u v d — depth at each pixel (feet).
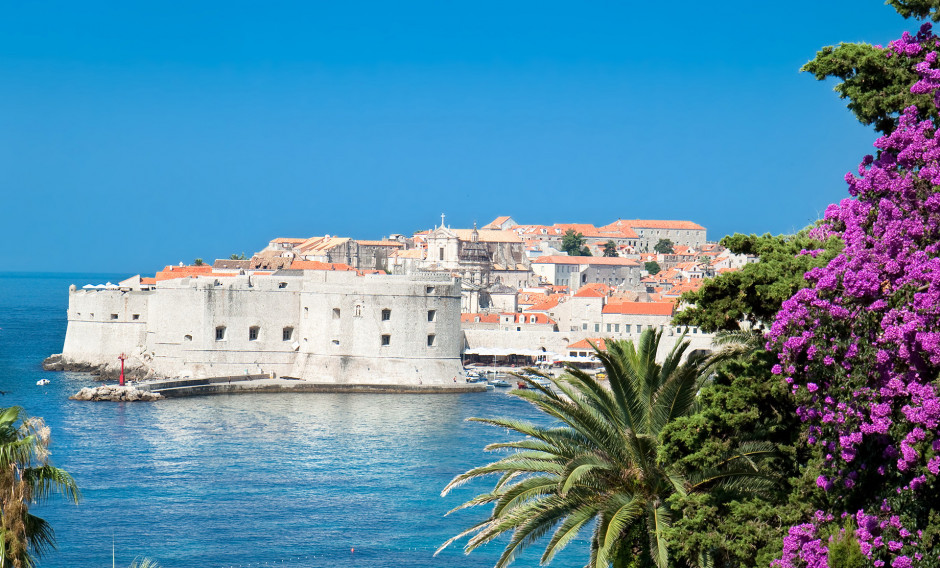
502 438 405.59
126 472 336.90
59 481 125.70
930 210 127.13
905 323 119.96
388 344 566.77
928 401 115.96
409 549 255.70
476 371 653.30
